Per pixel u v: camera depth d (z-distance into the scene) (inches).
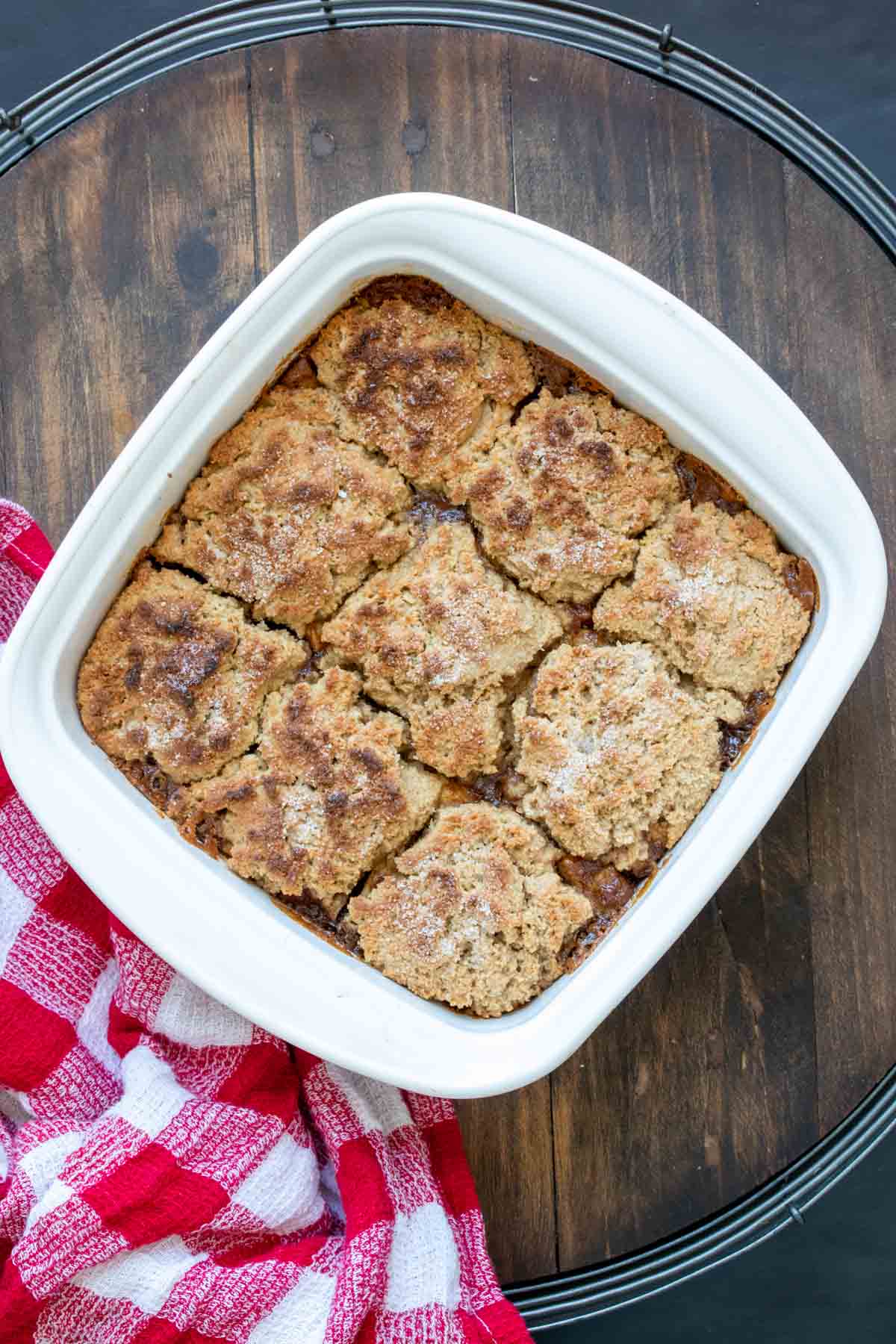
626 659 27.6
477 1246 29.1
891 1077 30.2
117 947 28.9
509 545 27.6
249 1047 29.2
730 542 27.6
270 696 28.0
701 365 26.7
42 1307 28.1
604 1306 30.2
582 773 27.3
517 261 26.7
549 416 27.7
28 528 29.4
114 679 27.8
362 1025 26.8
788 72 32.4
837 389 30.4
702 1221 30.4
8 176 30.7
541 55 30.5
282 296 26.7
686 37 32.4
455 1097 26.4
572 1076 30.6
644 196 30.5
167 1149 28.4
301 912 27.9
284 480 27.6
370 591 27.8
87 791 27.2
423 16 30.6
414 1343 28.0
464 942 27.3
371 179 30.6
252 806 27.6
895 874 30.4
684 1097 30.5
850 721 30.5
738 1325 32.0
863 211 30.5
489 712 27.7
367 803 27.5
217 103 30.6
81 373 30.7
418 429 27.6
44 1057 29.2
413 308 27.7
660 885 26.5
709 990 30.5
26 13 32.5
